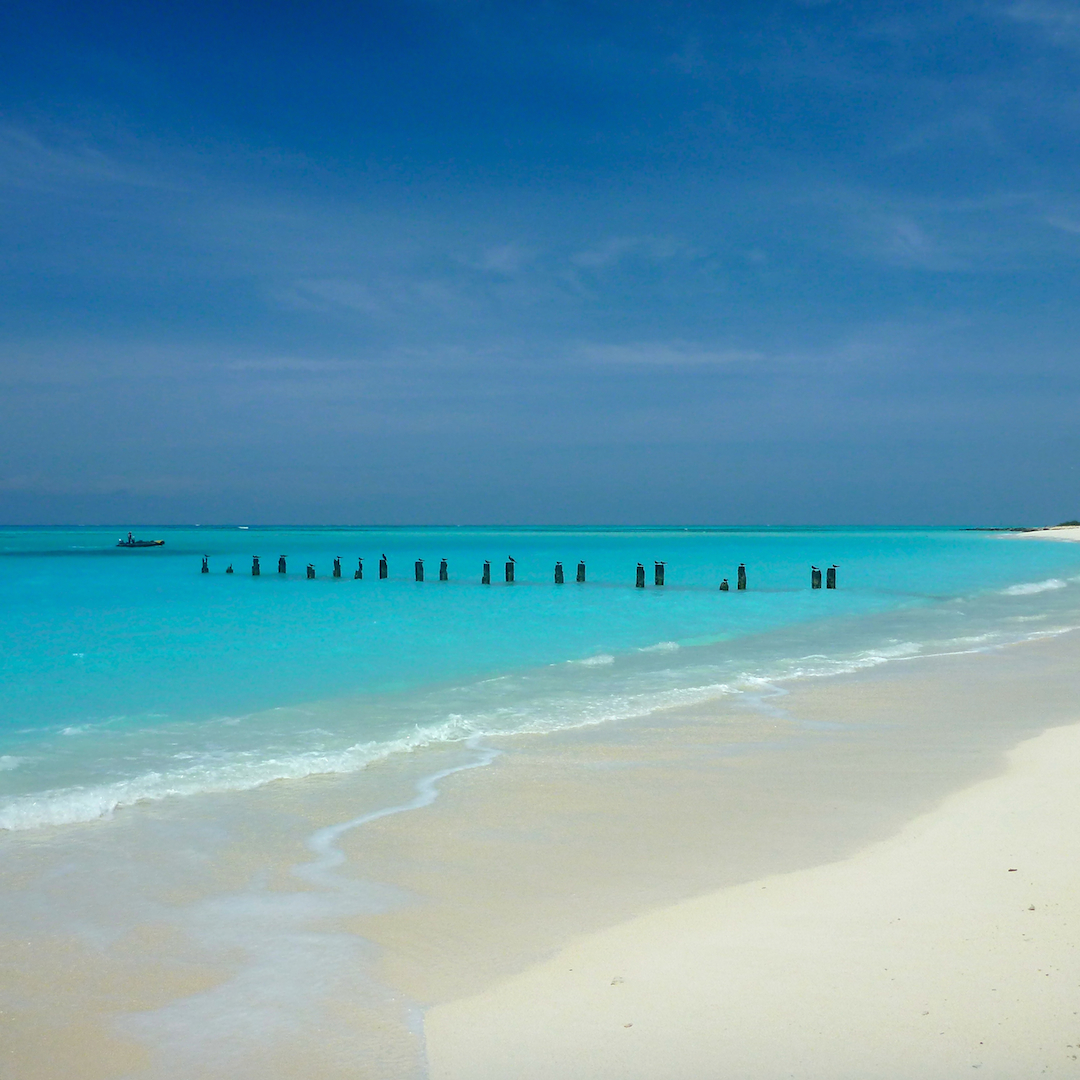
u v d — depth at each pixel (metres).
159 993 5.50
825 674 18.00
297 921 6.53
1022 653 20.67
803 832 8.33
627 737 12.58
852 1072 4.30
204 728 13.52
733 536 169.62
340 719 14.12
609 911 6.60
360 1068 4.64
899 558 73.44
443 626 27.58
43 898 6.96
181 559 75.62
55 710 14.95
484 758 11.41
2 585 45.16
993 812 8.55
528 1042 4.79
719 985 5.27
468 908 6.73
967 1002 4.86
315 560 75.12
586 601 36.94
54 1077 4.62
